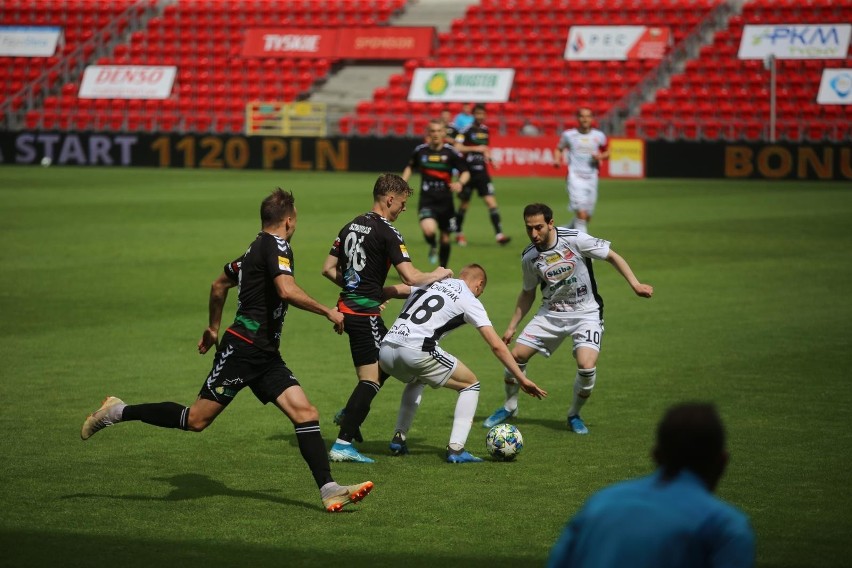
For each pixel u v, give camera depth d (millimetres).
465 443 29547
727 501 24000
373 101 146250
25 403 32781
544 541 21594
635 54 139000
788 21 135625
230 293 53344
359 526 22516
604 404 33500
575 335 30734
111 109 152875
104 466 26812
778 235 73812
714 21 141375
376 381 27938
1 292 52438
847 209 88438
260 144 135250
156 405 23859
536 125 136250
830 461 27094
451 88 140625
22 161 142375
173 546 21188
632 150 122375
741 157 117625
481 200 102312
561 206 95188
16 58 161750
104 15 166875
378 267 27969
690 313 48219
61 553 20703
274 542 21484
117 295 51875
